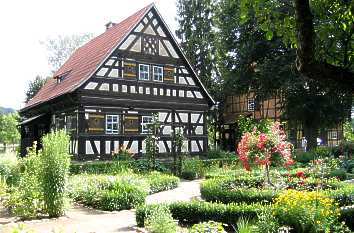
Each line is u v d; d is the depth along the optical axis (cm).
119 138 2417
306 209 812
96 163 2064
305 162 2570
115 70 2434
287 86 2861
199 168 2222
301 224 798
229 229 959
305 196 862
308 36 435
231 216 960
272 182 1386
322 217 797
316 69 448
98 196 1294
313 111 2959
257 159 1337
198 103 2759
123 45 2469
